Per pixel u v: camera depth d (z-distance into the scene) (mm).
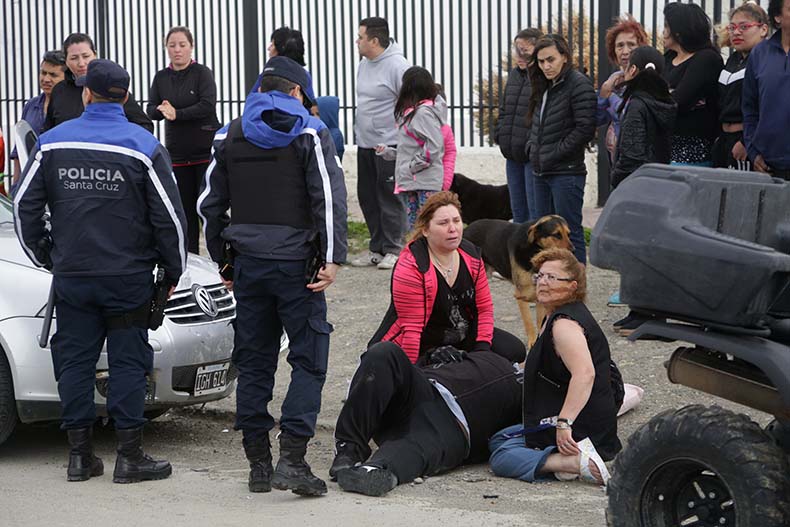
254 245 7316
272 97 7359
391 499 7453
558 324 7883
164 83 13570
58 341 7840
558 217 10273
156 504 7309
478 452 8383
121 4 17844
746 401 5789
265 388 7602
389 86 13977
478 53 15820
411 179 12773
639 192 5781
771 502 5348
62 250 7680
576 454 7730
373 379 7922
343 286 13648
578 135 11117
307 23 16766
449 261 8609
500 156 15852
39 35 18375
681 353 5980
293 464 7395
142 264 7758
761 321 5512
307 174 7336
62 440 9211
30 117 13578
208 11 17406
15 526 6836
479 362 8438
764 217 5984
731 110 10734
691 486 5754
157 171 7672
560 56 11125
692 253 5508
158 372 8344
